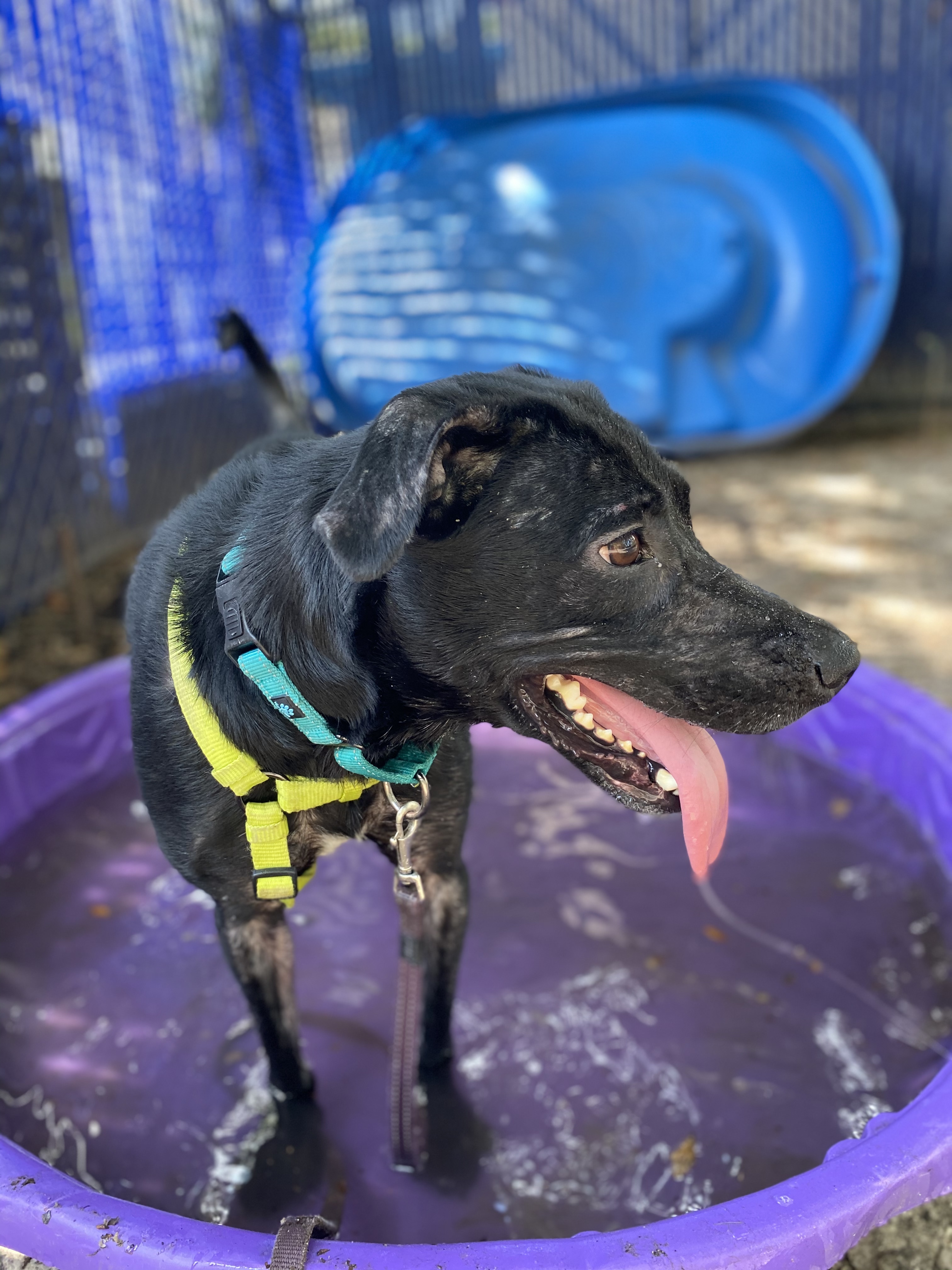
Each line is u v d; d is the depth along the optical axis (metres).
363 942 0.93
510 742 1.29
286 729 0.58
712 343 2.72
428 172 2.81
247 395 2.71
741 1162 0.68
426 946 0.73
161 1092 0.76
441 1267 0.48
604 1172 0.68
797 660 0.56
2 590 1.67
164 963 0.90
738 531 2.13
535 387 0.57
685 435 2.77
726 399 2.74
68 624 1.70
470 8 2.99
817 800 1.10
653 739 0.60
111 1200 0.53
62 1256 0.52
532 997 0.85
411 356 2.87
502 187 2.76
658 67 2.97
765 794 1.12
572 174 2.73
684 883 0.99
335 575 0.56
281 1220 0.64
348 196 2.83
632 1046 0.79
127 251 2.09
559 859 1.04
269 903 0.67
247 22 2.65
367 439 0.49
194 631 0.61
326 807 0.64
